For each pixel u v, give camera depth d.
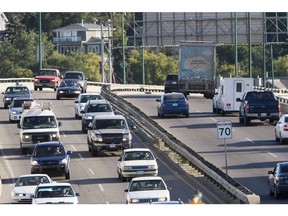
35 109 91.00
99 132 84.38
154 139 92.00
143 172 71.00
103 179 73.12
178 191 66.38
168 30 173.25
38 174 66.81
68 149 89.31
